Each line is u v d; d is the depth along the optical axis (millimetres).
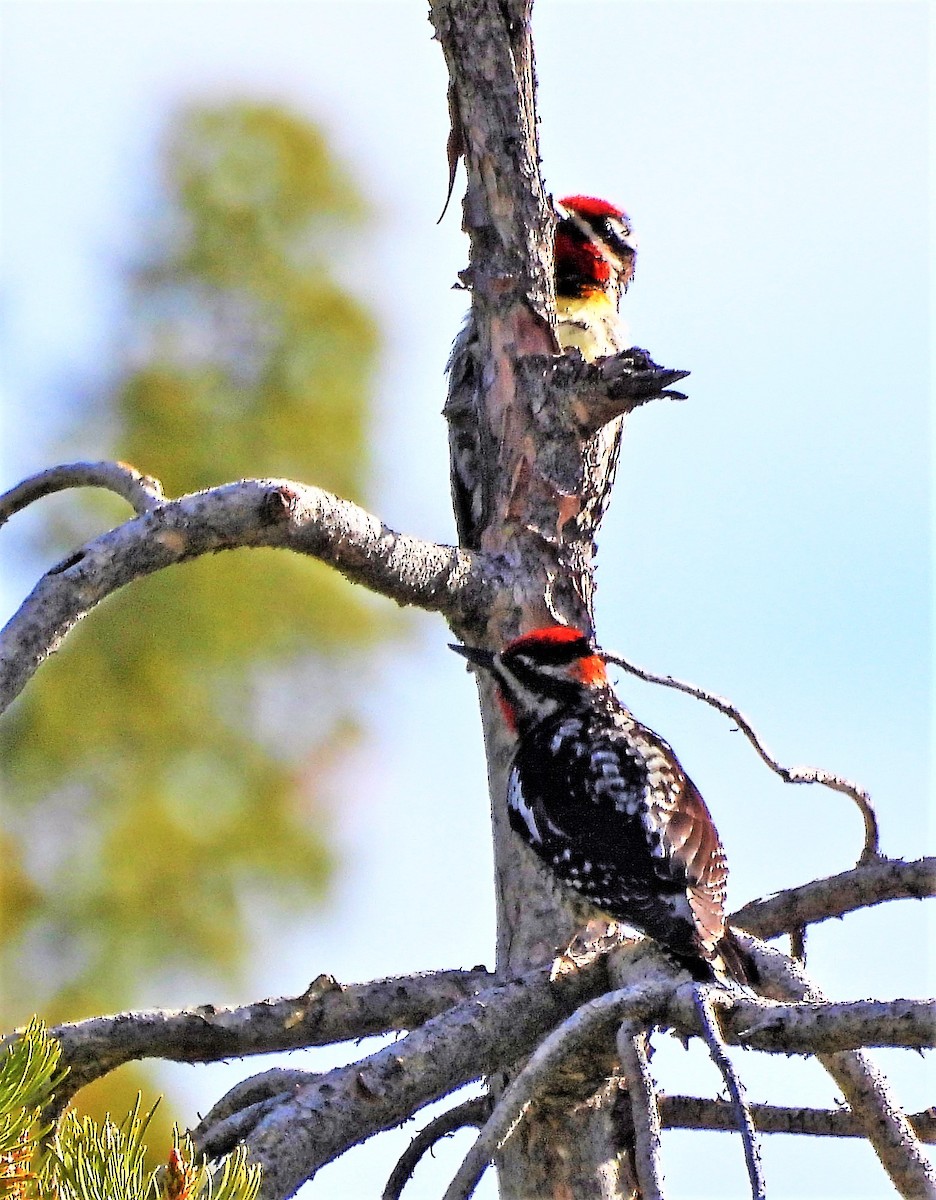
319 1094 6930
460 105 9234
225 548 7539
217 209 25891
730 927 8195
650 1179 6227
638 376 8953
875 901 8367
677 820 9852
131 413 24969
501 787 9711
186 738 23703
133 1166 5512
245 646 24031
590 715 10250
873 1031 6234
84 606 7113
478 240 9234
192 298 25641
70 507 24266
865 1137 7730
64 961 22859
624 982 7812
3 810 23016
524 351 9195
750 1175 5797
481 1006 7473
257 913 23781
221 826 23641
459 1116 8273
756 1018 6434
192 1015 7785
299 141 27406
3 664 6875
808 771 8148
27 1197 5348
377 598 24938
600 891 8742
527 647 9031
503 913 9250
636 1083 6359
